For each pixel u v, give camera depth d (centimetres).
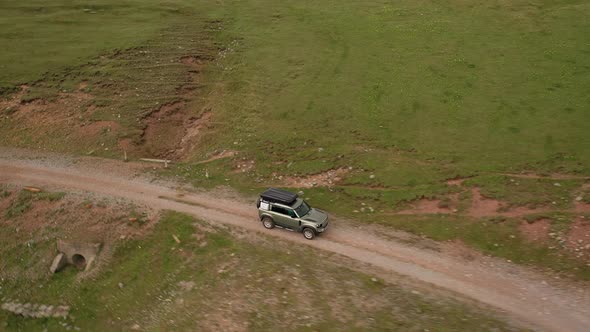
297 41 5131
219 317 2234
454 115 3775
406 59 4656
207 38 5209
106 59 4722
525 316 2095
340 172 3269
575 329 2014
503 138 3453
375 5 5994
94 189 3247
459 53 4709
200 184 3291
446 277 2359
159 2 6078
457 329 2041
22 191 3244
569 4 5703
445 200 2880
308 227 2625
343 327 2097
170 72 4578
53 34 5166
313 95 4188
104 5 5894
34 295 2658
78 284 2666
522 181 2962
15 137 3975
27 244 2922
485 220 2695
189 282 2481
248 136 3772
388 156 3381
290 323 2145
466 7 5812
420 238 2648
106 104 4175
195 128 4009
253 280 2397
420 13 5691
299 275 2400
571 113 3675
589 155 3166
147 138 3897
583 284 2247
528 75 4256
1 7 5741
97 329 2402
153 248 2752
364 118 3838
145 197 3145
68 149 3812
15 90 4319
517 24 5275
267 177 3316
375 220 2812
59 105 4194
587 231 2512
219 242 2692
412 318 2114
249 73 4594
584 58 4466
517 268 2389
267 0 6266
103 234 2866
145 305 2447
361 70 4512
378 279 2350
